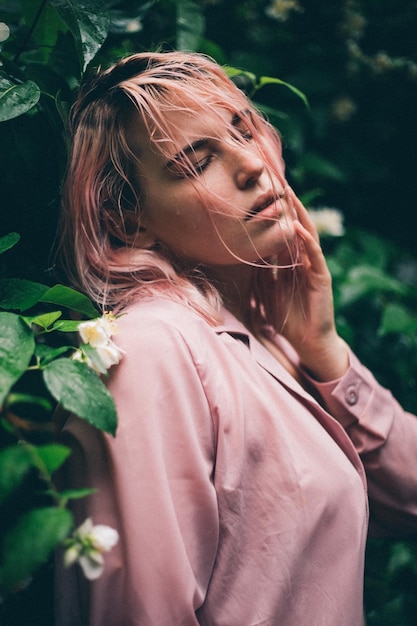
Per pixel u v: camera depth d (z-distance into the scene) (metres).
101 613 0.85
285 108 2.03
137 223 1.07
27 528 0.63
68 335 1.20
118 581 0.85
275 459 0.97
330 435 1.10
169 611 0.84
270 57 2.07
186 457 0.90
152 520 0.85
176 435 0.91
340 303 1.81
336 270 1.86
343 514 1.00
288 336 1.23
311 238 1.18
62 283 1.20
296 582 0.95
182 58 1.06
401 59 2.17
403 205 2.33
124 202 1.07
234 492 0.94
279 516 0.95
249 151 1.01
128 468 0.87
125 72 1.06
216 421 0.95
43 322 0.85
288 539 0.94
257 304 1.23
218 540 0.93
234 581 0.93
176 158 0.99
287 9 2.07
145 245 1.07
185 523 0.89
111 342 0.90
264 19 2.09
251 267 1.16
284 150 1.64
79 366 0.78
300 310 1.22
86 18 1.03
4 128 1.08
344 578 0.99
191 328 0.98
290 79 2.08
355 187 2.28
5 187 1.11
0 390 0.72
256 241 1.02
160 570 0.84
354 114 2.21
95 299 1.07
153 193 1.02
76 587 0.93
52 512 0.64
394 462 1.24
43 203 1.14
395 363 1.83
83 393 0.77
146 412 0.89
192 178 0.99
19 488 0.89
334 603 0.97
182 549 0.86
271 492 0.96
